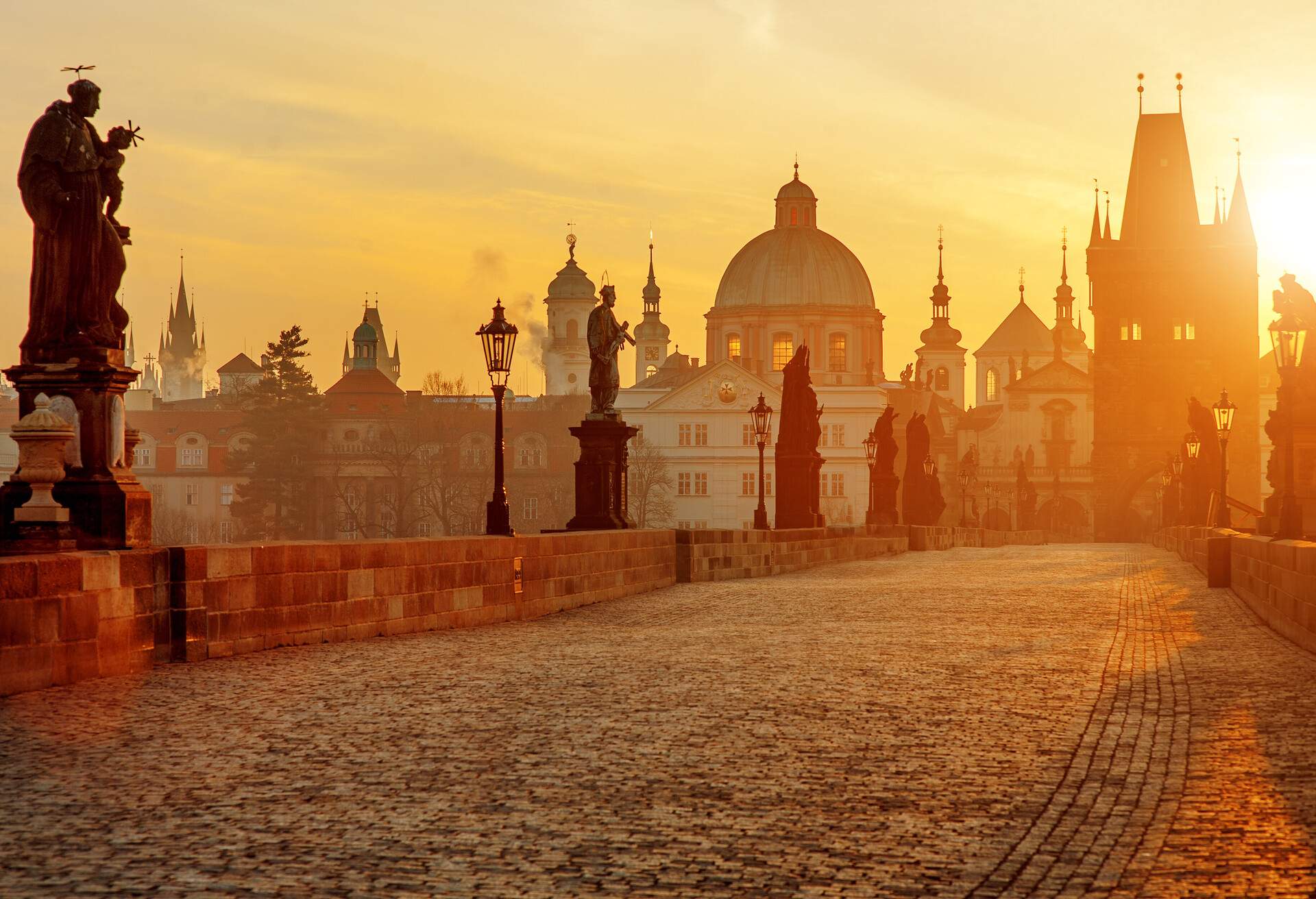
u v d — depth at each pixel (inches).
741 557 1692.9
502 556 1053.2
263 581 799.1
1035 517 6471.5
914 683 688.4
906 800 437.1
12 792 440.1
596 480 1565.0
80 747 511.8
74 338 750.5
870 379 7810.0
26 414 745.6
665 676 711.7
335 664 749.9
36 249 753.0
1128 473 6205.7
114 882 346.9
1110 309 6235.2
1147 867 362.0
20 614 629.3
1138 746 523.2
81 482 729.0
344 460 6683.1
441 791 446.3
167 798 434.3
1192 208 6230.3
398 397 7101.4
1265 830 396.5
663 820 411.5
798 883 350.0
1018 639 905.5
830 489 7175.2
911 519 3570.4
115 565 693.9
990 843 386.3
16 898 333.7
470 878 352.2
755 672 732.7
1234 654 823.7
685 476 7130.9
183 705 606.5
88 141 762.8
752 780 463.2
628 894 340.5
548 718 581.3
